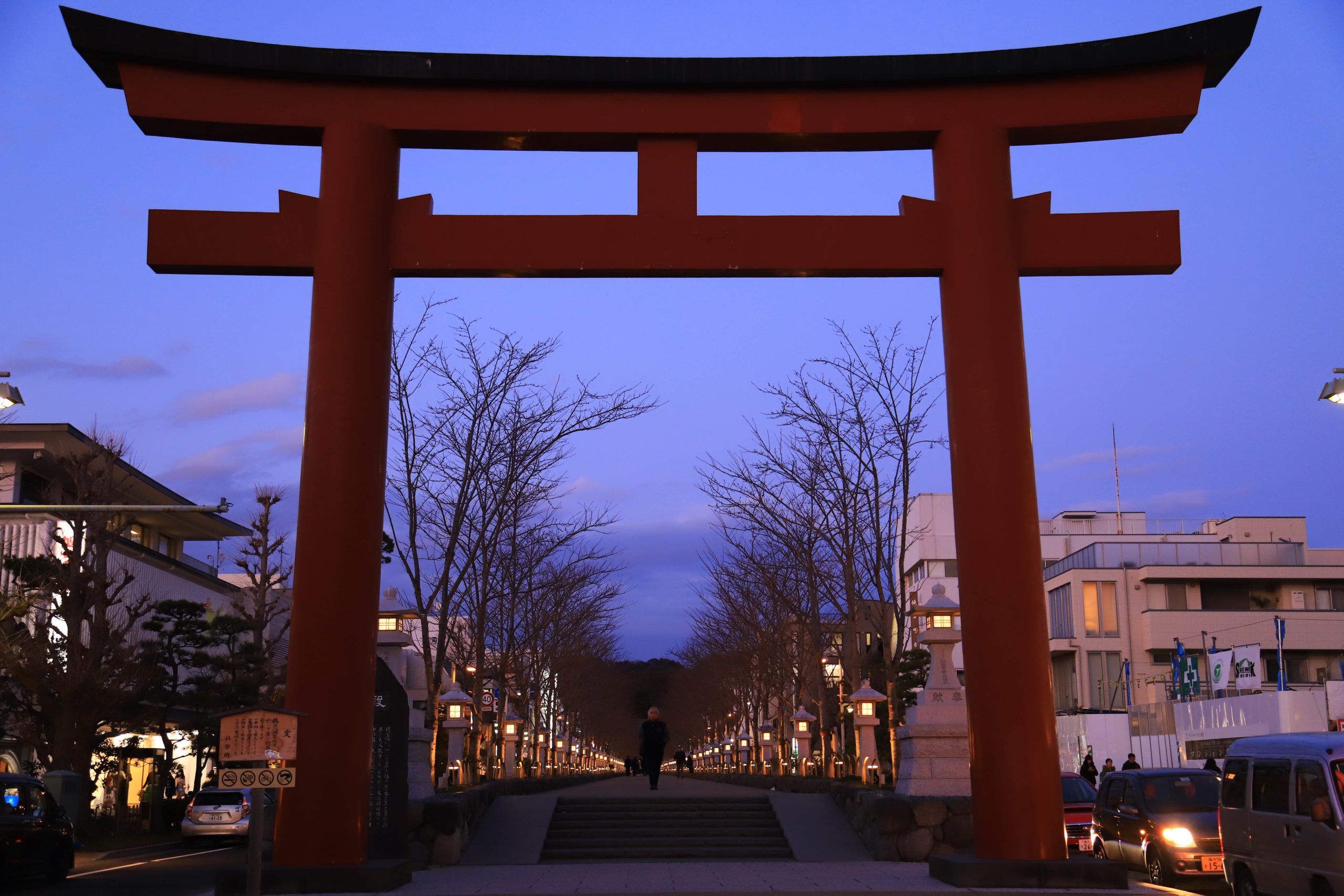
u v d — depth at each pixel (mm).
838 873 15156
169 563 43469
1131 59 14742
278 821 13391
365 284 14336
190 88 14539
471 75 14758
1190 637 55219
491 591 30922
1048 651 13938
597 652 55719
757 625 36656
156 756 37375
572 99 14969
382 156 14766
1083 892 12875
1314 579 56469
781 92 15031
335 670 13531
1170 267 14781
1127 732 40312
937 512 65062
